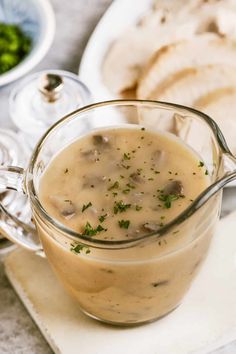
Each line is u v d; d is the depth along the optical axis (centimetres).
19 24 70
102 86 63
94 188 44
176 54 61
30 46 69
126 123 47
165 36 64
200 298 48
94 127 47
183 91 58
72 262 42
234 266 50
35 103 61
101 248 40
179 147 46
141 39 64
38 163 44
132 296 44
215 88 58
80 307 49
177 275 43
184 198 43
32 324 50
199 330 47
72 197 44
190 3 66
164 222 42
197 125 45
